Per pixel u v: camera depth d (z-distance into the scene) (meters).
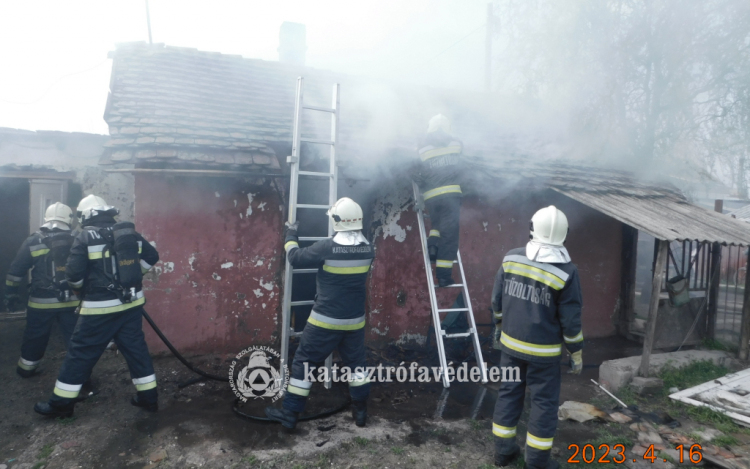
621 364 4.86
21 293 5.86
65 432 3.41
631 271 6.89
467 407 4.12
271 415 3.59
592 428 3.84
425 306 5.89
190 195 4.95
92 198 3.81
